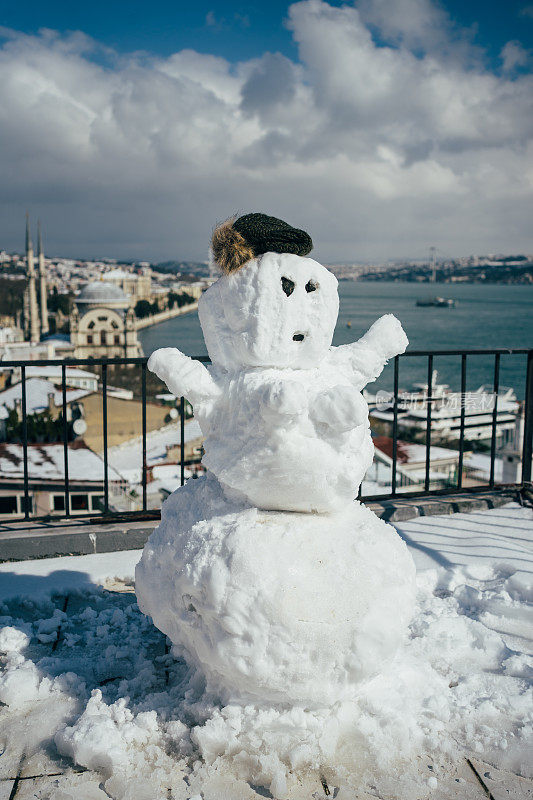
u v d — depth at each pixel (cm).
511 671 235
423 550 344
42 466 2208
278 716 188
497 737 197
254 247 197
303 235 200
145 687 224
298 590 176
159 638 265
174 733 195
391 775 181
